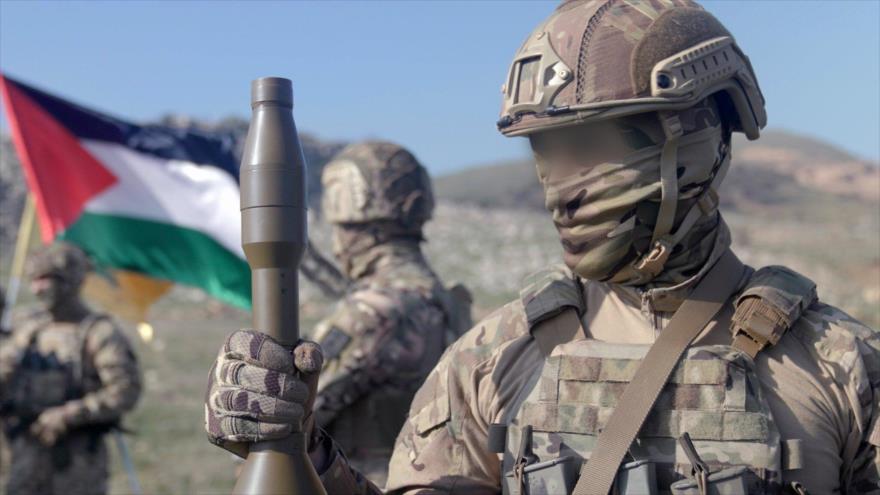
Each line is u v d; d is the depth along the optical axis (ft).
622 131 7.26
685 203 7.39
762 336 7.12
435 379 8.07
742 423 6.86
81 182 25.16
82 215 25.17
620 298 7.75
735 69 7.44
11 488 23.43
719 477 6.68
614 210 7.33
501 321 7.99
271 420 6.36
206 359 75.56
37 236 28.07
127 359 24.41
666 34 7.27
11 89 24.97
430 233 165.27
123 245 25.31
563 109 7.25
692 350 7.14
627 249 7.40
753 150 276.62
